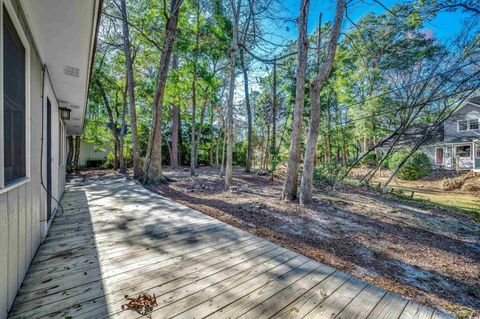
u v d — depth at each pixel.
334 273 2.10
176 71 9.37
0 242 1.32
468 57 7.11
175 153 15.31
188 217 3.80
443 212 5.64
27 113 1.93
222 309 1.52
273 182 9.38
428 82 7.95
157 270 2.03
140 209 4.24
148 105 13.84
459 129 14.24
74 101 4.63
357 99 12.52
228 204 5.36
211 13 9.28
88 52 2.62
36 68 2.37
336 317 1.50
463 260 3.05
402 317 1.54
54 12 1.86
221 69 11.71
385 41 9.11
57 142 4.15
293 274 2.04
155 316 1.43
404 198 7.24
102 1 1.88
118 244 2.59
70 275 1.89
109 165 14.24
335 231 3.85
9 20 1.54
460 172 12.91
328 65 5.06
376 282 2.31
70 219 3.54
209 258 2.32
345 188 8.51
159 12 8.24
